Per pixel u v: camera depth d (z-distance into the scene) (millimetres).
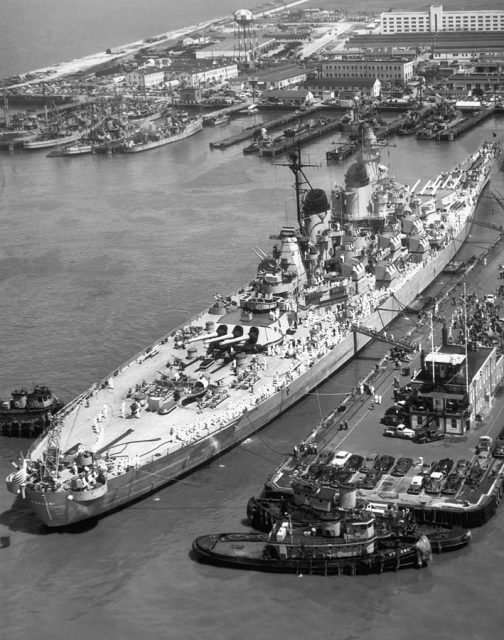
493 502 154125
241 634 133500
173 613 137875
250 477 168875
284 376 191625
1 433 186125
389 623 134125
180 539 153250
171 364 198375
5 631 136125
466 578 141500
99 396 188875
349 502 148000
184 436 171000
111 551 151250
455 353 187625
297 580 142875
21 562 149750
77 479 153875
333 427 180625
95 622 137000
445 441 173000
